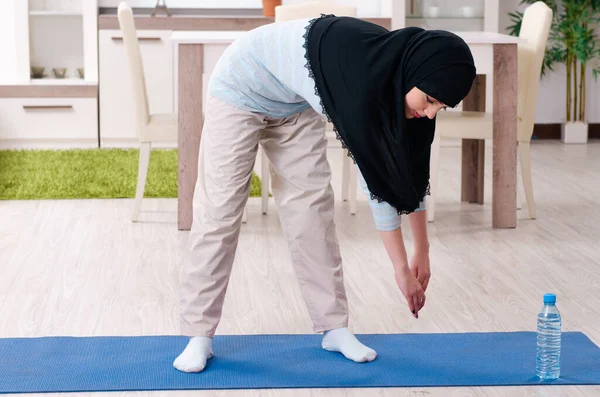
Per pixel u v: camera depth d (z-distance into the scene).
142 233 4.25
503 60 4.32
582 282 3.46
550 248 3.99
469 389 2.42
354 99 2.20
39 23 7.11
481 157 4.98
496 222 4.39
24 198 5.03
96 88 6.89
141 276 3.52
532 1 7.29
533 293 3.31
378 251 3.95
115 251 3.91
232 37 4.26
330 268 2.65
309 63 2.29
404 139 2.19
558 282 3.46
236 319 3.01
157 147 7.01
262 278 3.50
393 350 2.71
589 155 6.70
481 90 4.92
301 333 2.87
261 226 4.41
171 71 6.97
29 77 7.00
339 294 2.67
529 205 4.59
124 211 4.75
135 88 4.38
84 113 6.91
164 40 6.91
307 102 2.52
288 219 2.62
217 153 2.51
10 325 2.92
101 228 4.34
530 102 4.48
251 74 2.44
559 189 5.41
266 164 4.64
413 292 2.44
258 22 6.86
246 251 3.91
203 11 7.46
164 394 2.38
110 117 6.96
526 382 2.46
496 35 4.57
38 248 3.94
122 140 7.01
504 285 3.42
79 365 2.56
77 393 2.38
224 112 2.50
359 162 2.27
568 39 7.22
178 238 4.16
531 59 4.45
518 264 3.72
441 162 6.46
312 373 2.52
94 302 3.18
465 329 2.91
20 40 6.98
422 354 2.67
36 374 2.49
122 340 2.78
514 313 3.08
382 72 2.17
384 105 2.20
